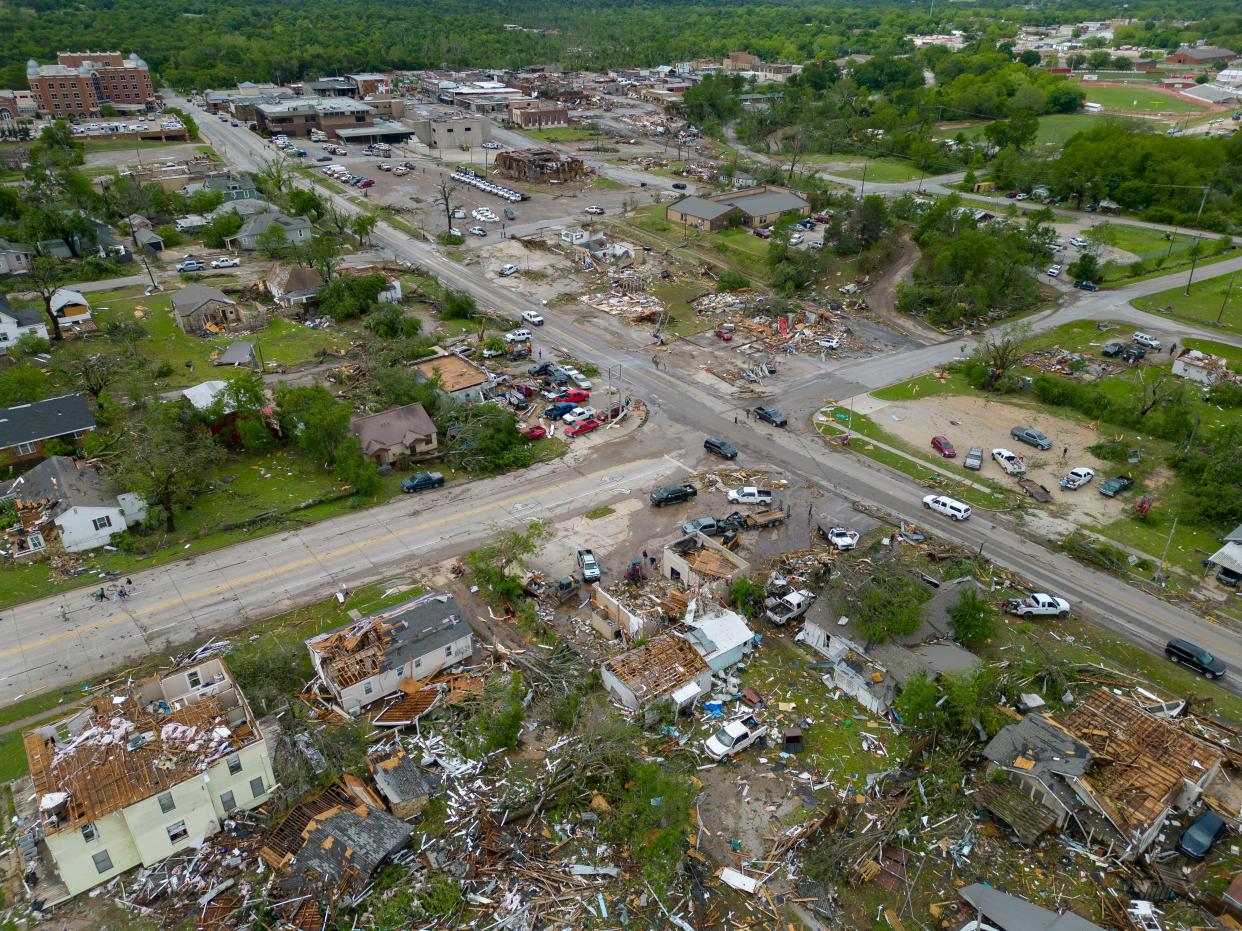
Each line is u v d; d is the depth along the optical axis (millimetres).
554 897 39031
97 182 165750
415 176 182375
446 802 43781
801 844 42188
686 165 195750
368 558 63875
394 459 76688
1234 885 38750
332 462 75500
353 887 38719
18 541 64250
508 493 72938
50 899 38281
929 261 125625
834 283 127375
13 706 49281
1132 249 143125
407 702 50031
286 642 54625
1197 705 50938
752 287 124312
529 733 48500
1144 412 85125
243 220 142875
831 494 73625
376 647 51156
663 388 93125
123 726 42406
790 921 38312
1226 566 62719
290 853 40188
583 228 143125
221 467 75938
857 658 52562
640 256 133250
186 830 40781
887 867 41125
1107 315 115500
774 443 81938
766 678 53375
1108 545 66750
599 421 84312
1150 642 56844
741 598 57781
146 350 99750
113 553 64188
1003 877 40656
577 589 60500
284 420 78250
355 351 99500
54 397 81375
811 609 55875
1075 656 55312
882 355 103188
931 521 70000
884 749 47938
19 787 44156
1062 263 135875
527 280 125812
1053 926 36625
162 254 136500
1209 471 72250
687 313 115250
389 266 127812
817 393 92625
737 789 45312
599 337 106562
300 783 43375
